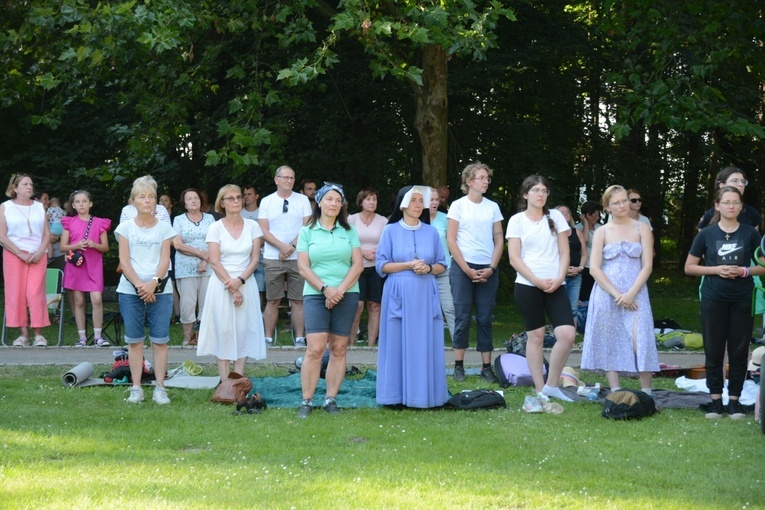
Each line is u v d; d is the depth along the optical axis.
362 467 6.05
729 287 7.95
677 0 15.49
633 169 25.00
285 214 12.08
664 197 32.78
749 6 15.59
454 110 20.86
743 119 14.45
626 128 14.73
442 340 8.34
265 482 5.60
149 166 16.75
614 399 7.91
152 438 6.92
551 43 20.92
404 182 19.78
